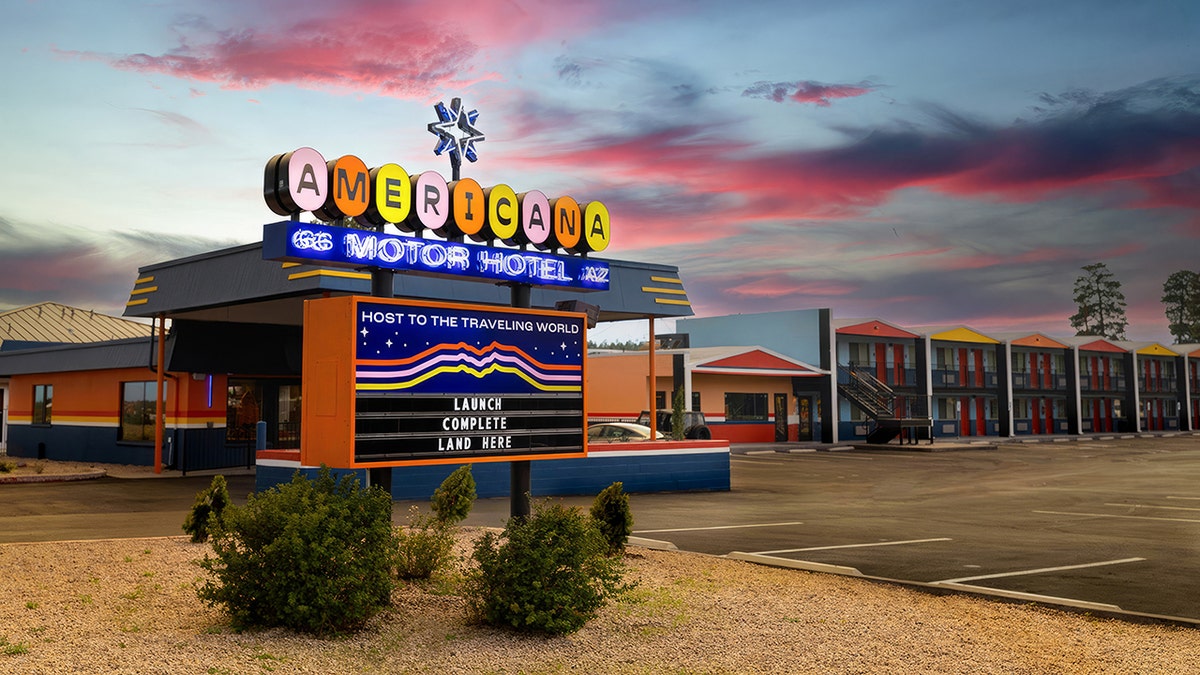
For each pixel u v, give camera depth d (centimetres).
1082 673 713
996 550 1302
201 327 2567
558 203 1379
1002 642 795
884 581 1055
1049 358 6700
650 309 2323
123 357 2858
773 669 719
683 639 792
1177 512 1831
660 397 4494
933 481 2656
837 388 5081
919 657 749
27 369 3350
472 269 1252
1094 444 5316
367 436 1042
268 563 768
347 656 717
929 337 5681
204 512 1167
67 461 3153
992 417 6253
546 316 1227
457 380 1128
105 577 940
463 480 1247
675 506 1900
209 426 2683
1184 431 7600
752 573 1097
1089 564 1186
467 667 709
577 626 790
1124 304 11562
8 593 848
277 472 1709
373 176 1199
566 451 1234
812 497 2125
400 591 924
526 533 823
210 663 665
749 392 4834
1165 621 864
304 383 1085
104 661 650
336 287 1889
